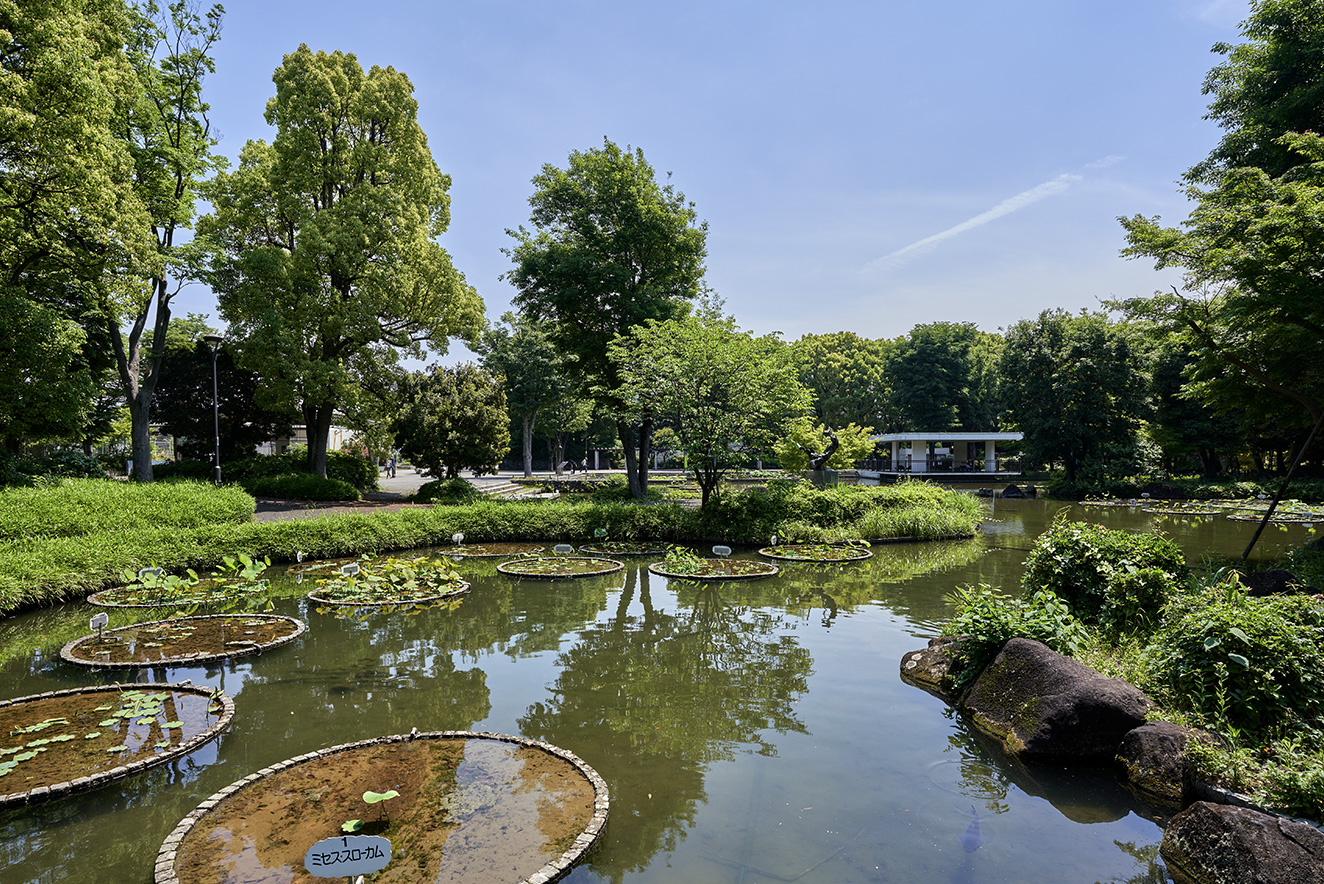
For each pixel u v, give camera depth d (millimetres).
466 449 23719
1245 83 15703
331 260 22641
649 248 23594
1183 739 4531
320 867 3113
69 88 12961
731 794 4395
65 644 7535
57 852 3740
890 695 6211
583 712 5770
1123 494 30359
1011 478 42125
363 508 20172
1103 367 32031
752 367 15602
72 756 4730
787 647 7633
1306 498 25078
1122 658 6059
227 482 22828
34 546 9859
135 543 10711
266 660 7137
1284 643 4809
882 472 41125
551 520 15570
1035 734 4949
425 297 25031
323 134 23234
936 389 50188
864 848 3787
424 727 5445
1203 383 14344
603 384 24656
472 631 8258
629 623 8648
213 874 3305
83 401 17391
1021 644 5656
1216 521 20922
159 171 17969
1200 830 3592
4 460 15266
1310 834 3344
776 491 16531
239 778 4570
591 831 3711
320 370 21734
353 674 6723
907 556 13812
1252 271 9898
